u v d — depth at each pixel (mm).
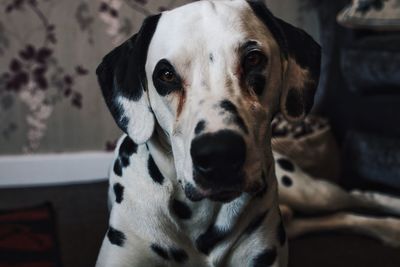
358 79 1128
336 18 1241
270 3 1351
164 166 562
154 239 582
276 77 524
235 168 447
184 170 477
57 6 1251
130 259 592
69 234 980
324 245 914
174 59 490
